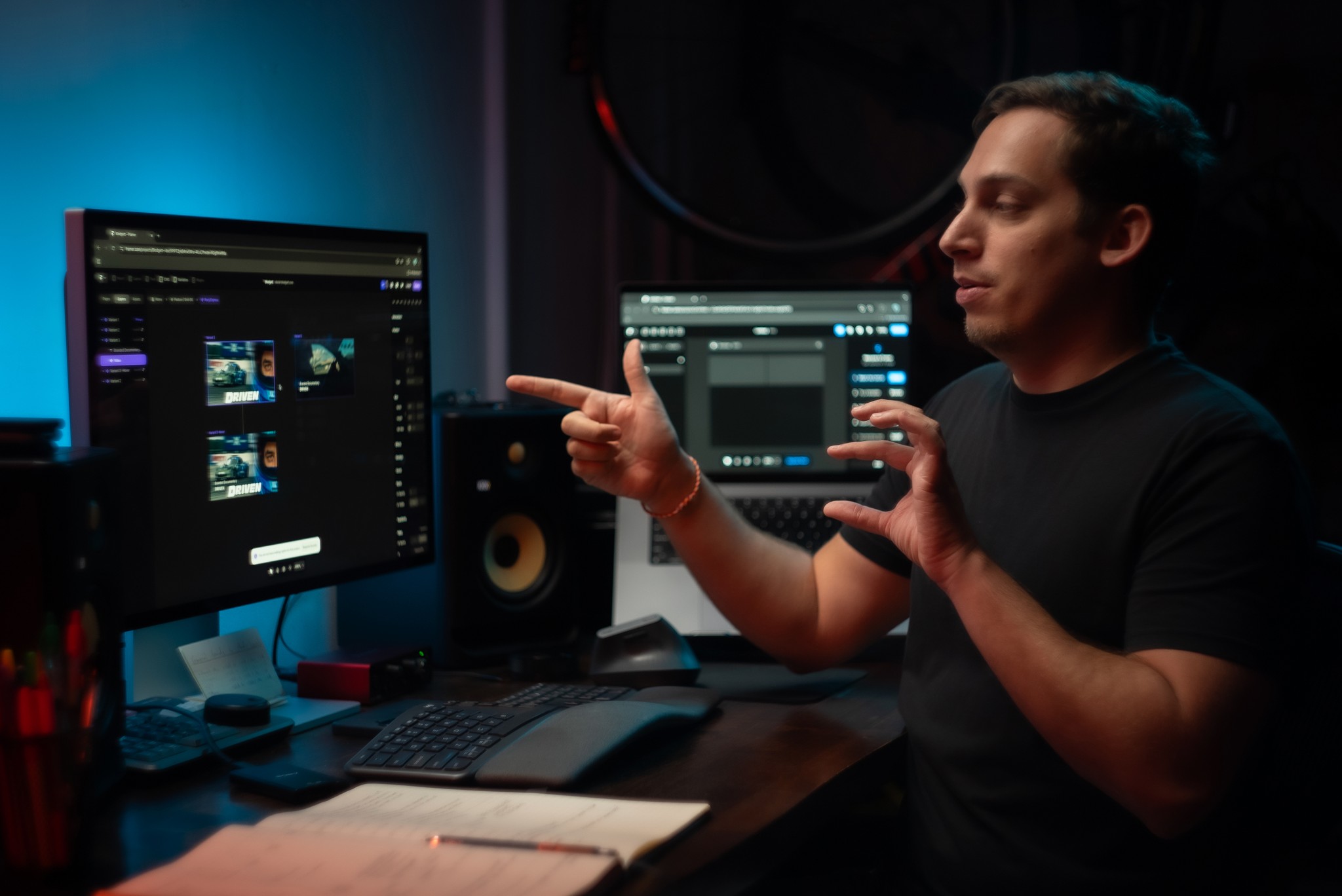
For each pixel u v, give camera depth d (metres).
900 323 1.58
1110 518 0.97
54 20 1.11
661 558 1.44
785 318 1.57
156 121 1.23
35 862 0.70
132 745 0.95
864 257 2.14
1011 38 2.09
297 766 0.95
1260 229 2.04
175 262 1.02
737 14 2.15
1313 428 2.04
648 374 1.56
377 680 1.15
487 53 1.86
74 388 0.96
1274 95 2.04
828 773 0.93
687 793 0.88
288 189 1.43
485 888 0.65
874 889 1.14
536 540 1.41
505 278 1.90
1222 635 0.86
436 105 1.73
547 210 2.04
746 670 1.33
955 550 0.88
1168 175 1.00
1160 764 0.83
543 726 0.95
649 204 2.11
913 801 1.09
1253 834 1.01
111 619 0.87
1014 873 0.97
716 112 2.17
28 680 0.70
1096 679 0.84
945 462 0.88
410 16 1.66
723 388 1.57
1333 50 2.00
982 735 1.00
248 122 1.36
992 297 1.02
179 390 1.03
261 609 1.37
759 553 1.21
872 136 2.16
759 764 0.96
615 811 0.80
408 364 1.28
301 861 0.69
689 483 1.17
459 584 1.32
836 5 2.17
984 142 1.03
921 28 2.15
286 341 1.13
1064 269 0.99
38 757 0.69
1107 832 0.95
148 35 1.21
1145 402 1.00
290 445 1.14
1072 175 0.98
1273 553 0.89
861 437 1.57
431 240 1.72
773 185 2.18
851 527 1.25
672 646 1.24
